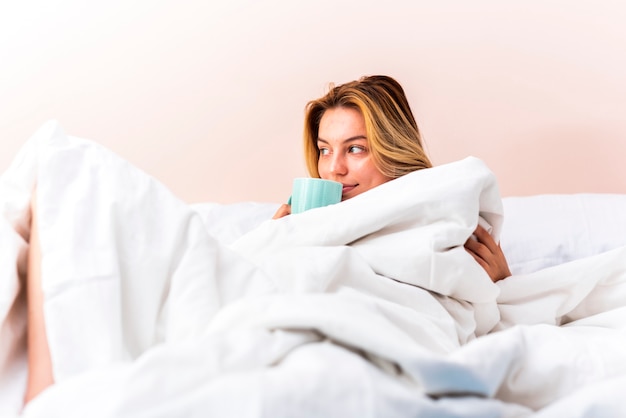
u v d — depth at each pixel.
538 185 1.77
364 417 0.40
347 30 1.84
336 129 1.26
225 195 1.86
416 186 0.96
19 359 0.62
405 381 0.47
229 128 1.86
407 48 1.82
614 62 1.73
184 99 1.86
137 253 0.65
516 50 1.77
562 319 1.09
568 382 0.59
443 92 1.81
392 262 0.88
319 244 0.90
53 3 1.88
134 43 1.87
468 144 1.80
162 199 0.72
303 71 1.85
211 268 0.66
